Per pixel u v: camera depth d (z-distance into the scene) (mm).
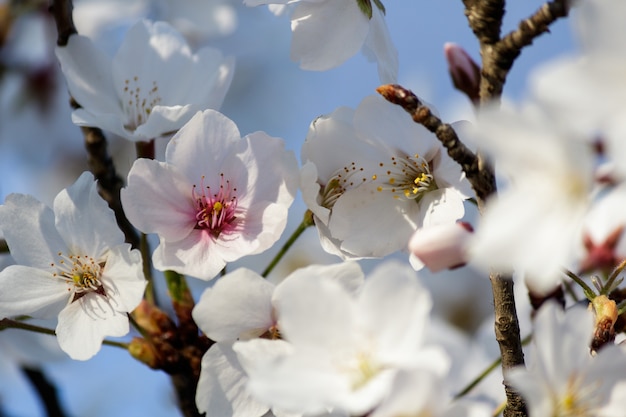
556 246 416
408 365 432
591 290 465
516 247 417
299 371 438
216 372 475
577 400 436
